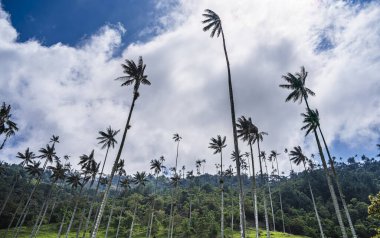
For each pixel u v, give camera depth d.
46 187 117.56
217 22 30.06
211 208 97.50
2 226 86.19
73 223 89.69
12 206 90.00
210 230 75.12
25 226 88.75
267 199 109.56
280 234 74.75
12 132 54.88
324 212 94.75
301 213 97.69
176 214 92.06
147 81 38.78
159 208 99.88
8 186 99.00
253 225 91.25
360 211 92.44
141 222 86.62
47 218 92.94
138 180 74.62
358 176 130.12
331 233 80.50
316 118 36.34
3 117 48.72
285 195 110.12
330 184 33.53
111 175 31.94
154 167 77.25
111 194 145.62
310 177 121.19
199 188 118.75
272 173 134.38
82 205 98.19
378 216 36.31
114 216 92.75
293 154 67.75
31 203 98.31
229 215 88.44
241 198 21.89
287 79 40.50
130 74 37.59
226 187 125.25
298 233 85.44
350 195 107.81
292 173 151.50
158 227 84.31
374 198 36.94
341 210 95.44
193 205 98.38
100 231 84.62
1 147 53.75
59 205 101.06
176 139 83.44
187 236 75.44
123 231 81.81
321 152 35.12
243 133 45.72
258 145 51.59
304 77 41.03
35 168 70.81
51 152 68.19
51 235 79.38
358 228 79.50
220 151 58.59
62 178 69.00
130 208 97.44
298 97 40.62
